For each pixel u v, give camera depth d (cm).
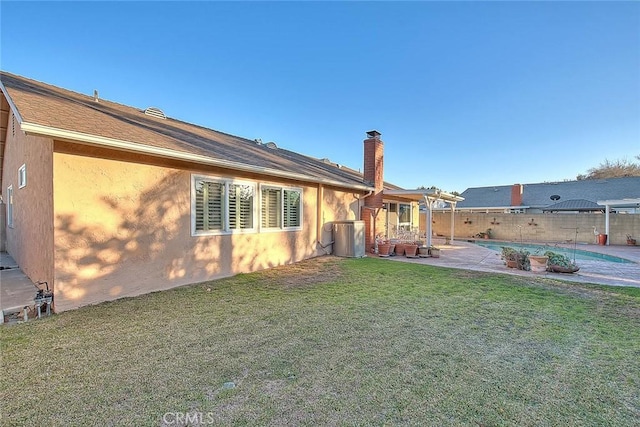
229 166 758
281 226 987
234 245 838
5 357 357
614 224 1759
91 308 544
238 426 243
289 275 834
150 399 277
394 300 596
